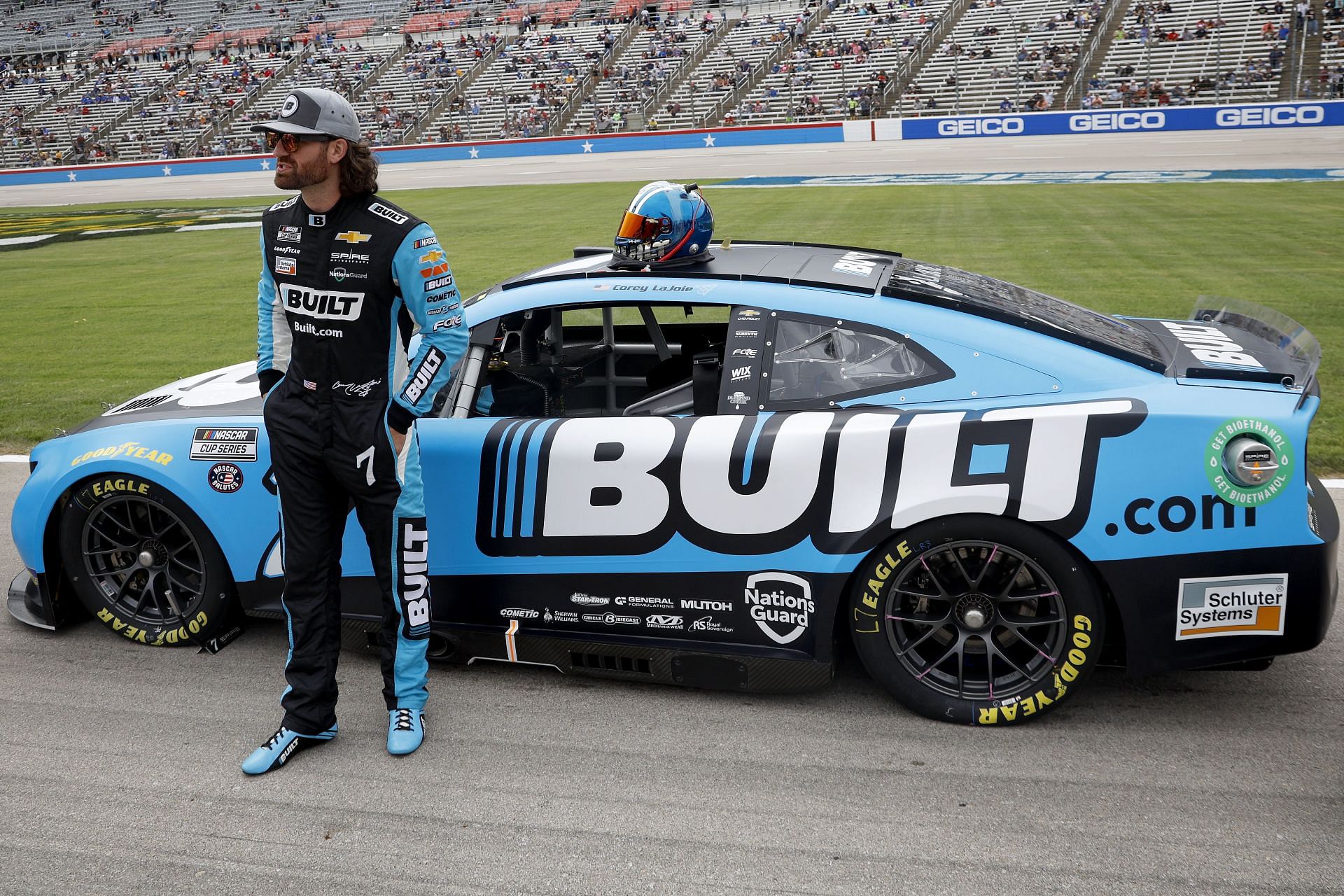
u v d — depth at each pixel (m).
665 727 2.87
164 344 8.86
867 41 40.44
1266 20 34.91
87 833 2.45
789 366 2.85
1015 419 2.62
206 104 47.38
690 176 27.39
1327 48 32.19
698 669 2.94
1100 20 37.62
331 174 2.45
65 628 3.56
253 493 3.14
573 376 3.54
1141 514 2.56
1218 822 2.37
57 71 53.28
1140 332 3.16
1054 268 10.71
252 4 57.34
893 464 2.66
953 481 2.61
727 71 41.28
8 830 2.47
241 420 3.19
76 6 60.81
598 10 48.84
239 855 2.36
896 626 2.81
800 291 2.91
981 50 37.81
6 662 3.32
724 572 2.83
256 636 3.47
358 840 2.40
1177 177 20.80
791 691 2.89
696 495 2.81
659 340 3.34
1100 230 13.64
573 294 3.07
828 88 38.50
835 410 2.79
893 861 2.27
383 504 2.68
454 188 27.89
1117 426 2.57
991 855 2.28
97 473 3.24
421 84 45.53
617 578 2.93
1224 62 33.28
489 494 2.99
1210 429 2.55
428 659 3.22
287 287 2.56
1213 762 2.61
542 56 45.84
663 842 2.37
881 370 2.79
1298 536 2.54
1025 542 2.61
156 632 3.38
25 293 12.54
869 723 2.85
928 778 2.58
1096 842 2.31
